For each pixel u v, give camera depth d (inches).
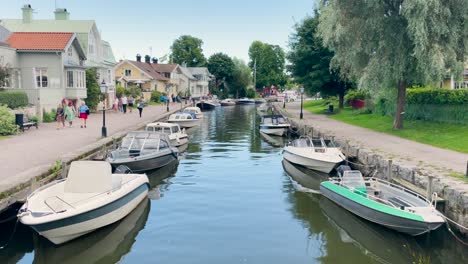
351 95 1812.3
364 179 625.3
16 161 647.8
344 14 1008.9
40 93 1232.8
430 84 948.6
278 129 1368.1
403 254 433.7
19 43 1391.5
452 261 414.6
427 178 530.3
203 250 435.2
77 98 1475.1
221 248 440.5
